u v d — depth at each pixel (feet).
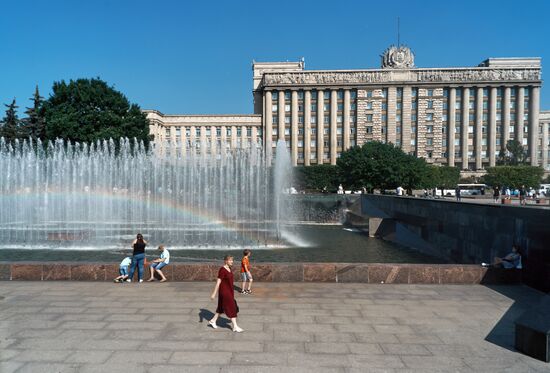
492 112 288.51
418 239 79.92
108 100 160.86
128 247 70.69
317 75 303.27
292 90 306.14
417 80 292.81
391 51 308.40
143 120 174.60
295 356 21.25
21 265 37.37
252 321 26.66
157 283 36.60
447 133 294.05
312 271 37.47
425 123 294.66
